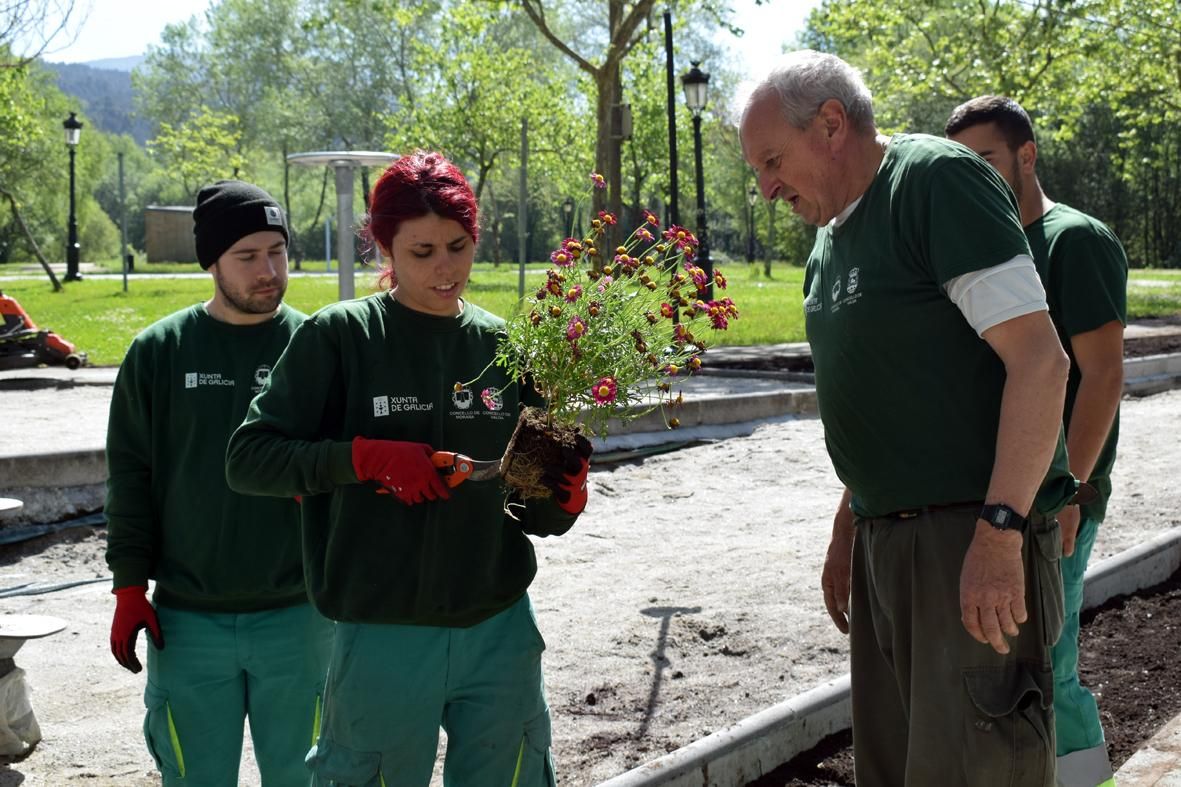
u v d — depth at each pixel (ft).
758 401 37.40
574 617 18.89
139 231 338.75
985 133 11.41
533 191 198.29
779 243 227.20
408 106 153.38
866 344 8.88
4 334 49.32
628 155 146.82
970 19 89.25
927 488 8.79
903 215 8.62
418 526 8.34
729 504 27.78
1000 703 8.57
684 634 17.99
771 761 13.42
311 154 37.93
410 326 8.54
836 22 88.94
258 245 9.97
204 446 9.92
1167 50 85.92
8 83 110.32
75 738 14.30
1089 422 10.77
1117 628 18.76
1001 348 8.21
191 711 10.05
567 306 8.21
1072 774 11.50
